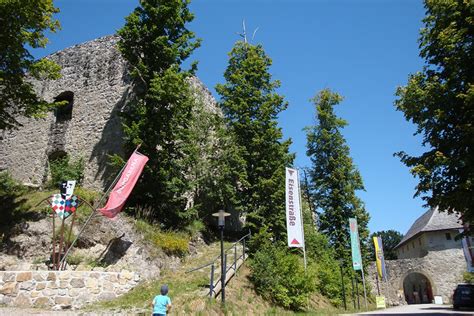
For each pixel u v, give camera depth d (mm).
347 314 15992
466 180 12023
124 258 14406
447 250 38250
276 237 20266
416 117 13383
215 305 11922
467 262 34188
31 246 14023
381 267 34469
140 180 17500
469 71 12492
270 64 24375
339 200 32438
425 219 43406
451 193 12234
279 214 20625
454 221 38562
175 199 18188
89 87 22625
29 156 22938
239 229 24703
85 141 21391
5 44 15578
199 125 23438
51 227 14633
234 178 21750
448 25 13055
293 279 16250
